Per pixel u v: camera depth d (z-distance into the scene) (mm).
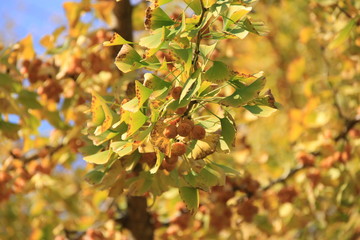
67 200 7191
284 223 6594
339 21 6285
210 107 4383
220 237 6465
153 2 3000
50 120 6133
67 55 5812
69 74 5844
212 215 5816
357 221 6746
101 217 6316
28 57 5863
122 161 3436
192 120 3172
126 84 3625
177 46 3021
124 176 3594
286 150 7234
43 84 5891
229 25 3004
